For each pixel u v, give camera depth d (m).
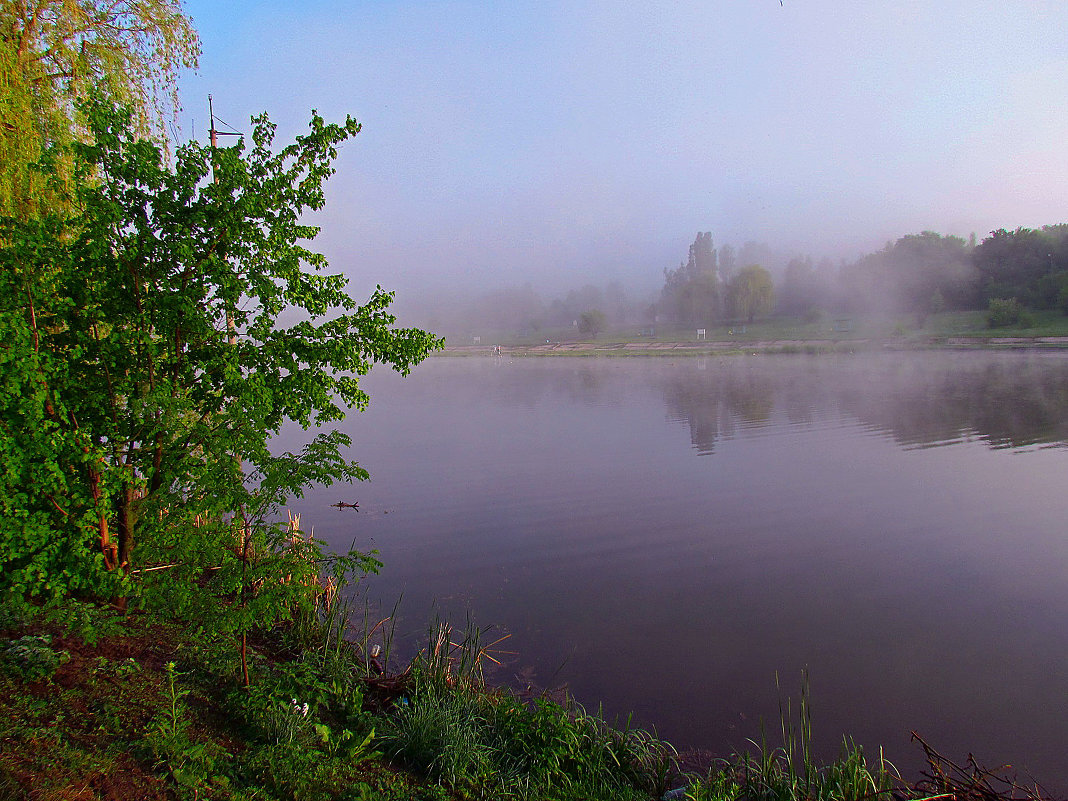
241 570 4.73
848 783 4.94
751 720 6.41
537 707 5.90
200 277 5.59
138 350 5.57
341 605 8.75
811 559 10.84
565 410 31.14
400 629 8.20
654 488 15.74
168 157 10.03
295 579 4.83
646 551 11.38
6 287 4.98
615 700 6.74
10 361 4.78
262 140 5.86
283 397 6.00
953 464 17.27
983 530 11.99
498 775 4.72
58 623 5.12
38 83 8.38
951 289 99.19
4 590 5.17
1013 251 97.69
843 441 20.84
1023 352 56.62
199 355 5.77
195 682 4.92
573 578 10.09
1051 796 5.25
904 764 5.73
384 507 14.34
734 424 24.94
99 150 5.36
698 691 6.91
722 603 9.19
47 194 7.50
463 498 15.12
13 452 4.82
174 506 5.16
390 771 4.52
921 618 8.65
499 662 7.46
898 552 11.09
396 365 6.51
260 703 4.73
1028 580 9.73
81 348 5.59
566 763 5.16
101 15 9.43
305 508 14.31
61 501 5.34
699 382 42.94
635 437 22.89
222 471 4.89
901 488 15.08
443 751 4.76
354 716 5.24
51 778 3.29
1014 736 6.11
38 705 3.96
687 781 5.33
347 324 6.28
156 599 4.60
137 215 5.43
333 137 5.84
